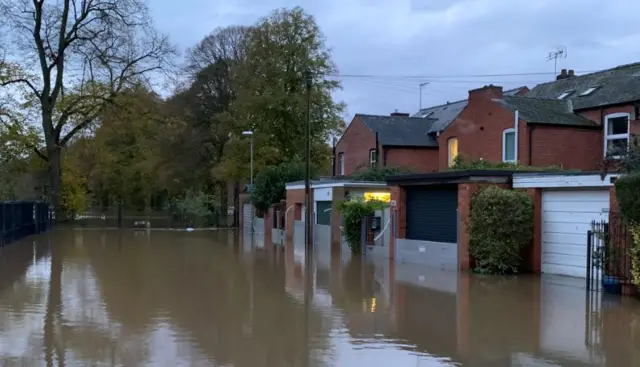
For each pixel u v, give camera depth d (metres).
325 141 42.88
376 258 20.22
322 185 26.97
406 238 19.36
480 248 15.70
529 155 22.03
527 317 10.13
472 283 14.06
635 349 8.05
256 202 37.44
